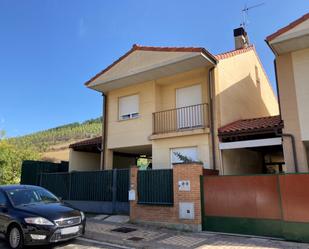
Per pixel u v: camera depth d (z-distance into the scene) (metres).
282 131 10.92
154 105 14.70
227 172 12.66
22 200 9.09
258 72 18.81
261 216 9.17
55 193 15.84
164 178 11.12
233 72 15.01
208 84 13.34
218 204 9.91
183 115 14.08
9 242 8.30
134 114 15.54
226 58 14.29
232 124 13.30
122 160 19.12
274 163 17.34
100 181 14.31
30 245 8.02
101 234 9.79
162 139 14.07
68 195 15.30
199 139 13.03
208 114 13.16
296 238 8.52
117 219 12.30
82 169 18.30
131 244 8.70
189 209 10.27
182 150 13.53
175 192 10.66
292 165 10.50
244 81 16.33
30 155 28.56
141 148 16.05
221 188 9.93
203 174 10.77
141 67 13.98
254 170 15.52
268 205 9.10
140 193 11.55
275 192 9.04
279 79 11.23
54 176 16.14
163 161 13.88
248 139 12.30
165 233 9.85
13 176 25.72
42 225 7.92
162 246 8.37
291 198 8.76
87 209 14.39
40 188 10.23
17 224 8.17
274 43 10.53
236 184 9.70
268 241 8.63
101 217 12.90
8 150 27.25
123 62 14.92
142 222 11.30
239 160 13.95
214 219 9.93
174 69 13.55
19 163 26.64
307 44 10.61
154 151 14.23
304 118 10.57
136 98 15.59
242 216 9.48
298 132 10.60
